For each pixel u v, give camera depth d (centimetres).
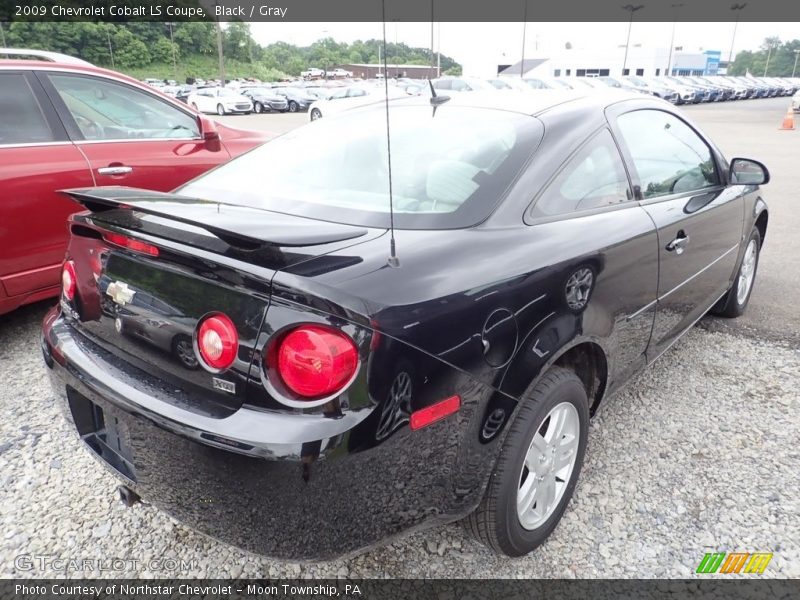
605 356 221
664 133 286
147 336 168
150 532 217
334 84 4184
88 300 190
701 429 279
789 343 370
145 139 408
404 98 273
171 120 434
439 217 187
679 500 233
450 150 216
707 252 298
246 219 161
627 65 5369
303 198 209
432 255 167
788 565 203
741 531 217
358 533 154
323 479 142
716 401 303
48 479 242
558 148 215
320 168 227
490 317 166
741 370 335
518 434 181
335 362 140
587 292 200
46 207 348
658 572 200
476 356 162
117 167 381
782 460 256
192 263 155
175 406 156
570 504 230
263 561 204
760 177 323
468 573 200
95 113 389
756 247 401
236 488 147
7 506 227
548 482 205
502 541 191
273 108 3052
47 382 317
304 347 140
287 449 139
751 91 4188
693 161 306
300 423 141
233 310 149
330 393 141
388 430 146
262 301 145
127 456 177
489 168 203
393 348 145
